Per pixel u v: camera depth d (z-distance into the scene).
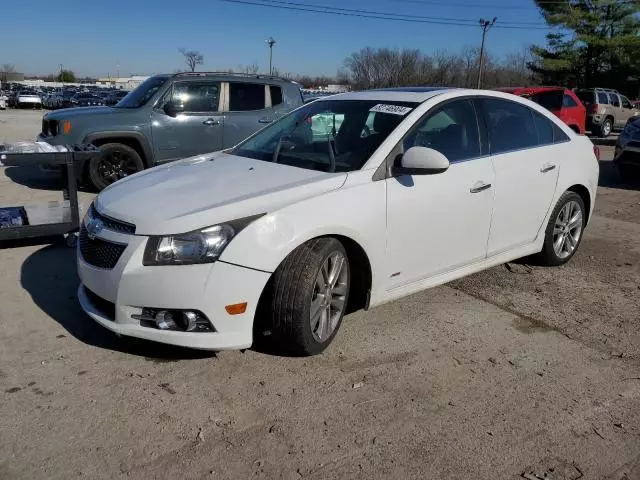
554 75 38.22
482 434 2.87
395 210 3.70
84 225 3.60
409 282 3.98
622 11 35.66
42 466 2.53
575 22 36.03
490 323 4.14
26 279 4.67
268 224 3.19
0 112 39.34
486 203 4.32
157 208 3.25
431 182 3.93
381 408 3.05
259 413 2.96
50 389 3.10
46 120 8.42
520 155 4.64
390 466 2.62
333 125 4.23
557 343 3.87
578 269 5.40
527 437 2.86
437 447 2.76
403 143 3.86
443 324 4.09
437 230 4.00
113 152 8.31
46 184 9.23
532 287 4.88
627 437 2.88
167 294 3.07
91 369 3.31
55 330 3.77
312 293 3.29
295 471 2.56
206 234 3.08
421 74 49.88
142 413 2.92
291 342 3.36
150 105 8.44
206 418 2.90
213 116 8.75
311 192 3.42
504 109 4.68
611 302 4.61
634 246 6.28
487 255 4.52
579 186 5.30
